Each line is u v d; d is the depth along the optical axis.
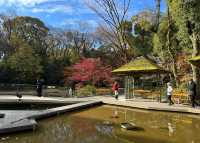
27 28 53.84
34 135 12.58
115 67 41.28
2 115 15.47
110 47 48.75
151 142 11.94
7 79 42.06
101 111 20.42
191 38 26.00
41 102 24.56
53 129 13.97
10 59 42.50
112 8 38.75
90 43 58.94
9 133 12.24
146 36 43.31
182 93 24.16
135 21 43.28
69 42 61.28
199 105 21.89
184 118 17.55
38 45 53.44
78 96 30.38
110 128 14.48
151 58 40.19
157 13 38.72
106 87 37.47
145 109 21.16
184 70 32.22
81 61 42.28
